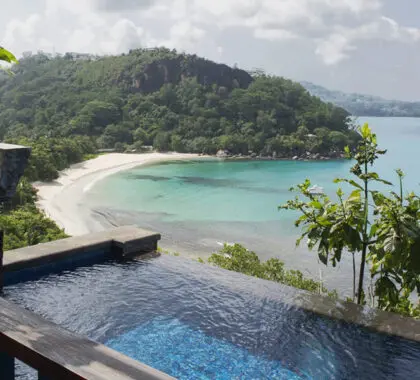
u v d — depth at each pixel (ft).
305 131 360.07
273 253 109.09
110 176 222.69
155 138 338.13
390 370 12.61
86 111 354.95
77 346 5.34
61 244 19.61
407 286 17.08
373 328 14.53
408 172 283.38
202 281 18.58
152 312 16.17
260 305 16.55
